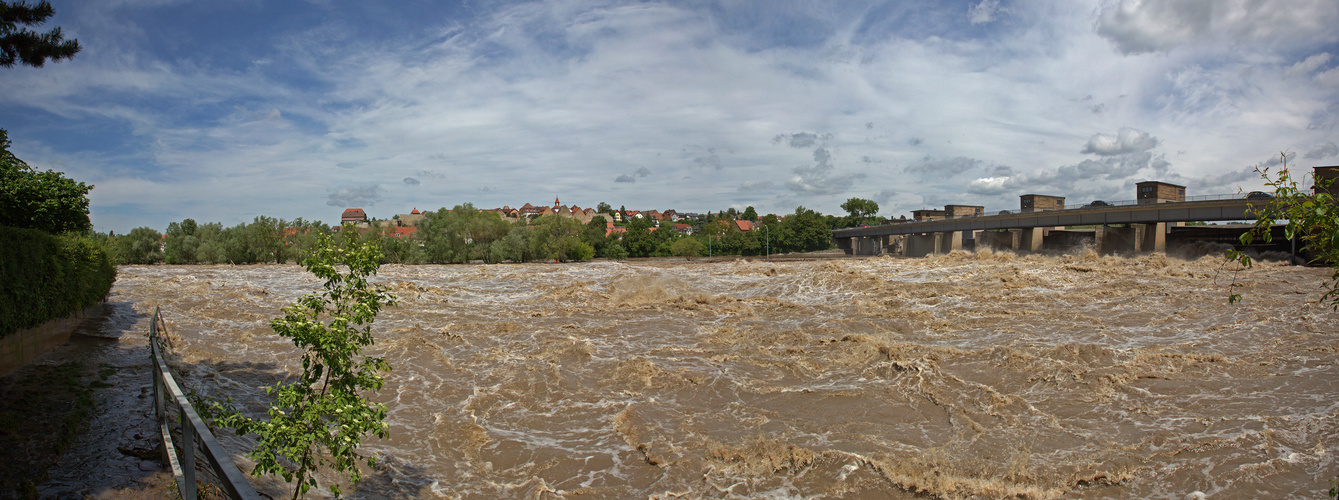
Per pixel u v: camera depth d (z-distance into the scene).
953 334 21.62
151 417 9.66
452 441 11.45
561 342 20.42
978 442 11.42
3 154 17.69
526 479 9.88
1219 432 11.66
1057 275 35.38
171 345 18.31
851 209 178.88
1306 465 10.23
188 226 86.94
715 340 21.41
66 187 18.48
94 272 21.33
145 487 6.86
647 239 121.00
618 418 12.70
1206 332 20.75
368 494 8.59
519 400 14.07
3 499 6.35
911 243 111.31
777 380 15.80
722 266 58.91
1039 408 13.36
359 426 5.56
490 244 90.31
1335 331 19.75
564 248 97.56
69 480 7.00
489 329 23.36
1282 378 15.04
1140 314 24.12
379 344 19.88
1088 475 9.87
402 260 83.44
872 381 15.61
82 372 12.89
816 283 35.72
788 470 10.20
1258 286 29.95
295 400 5.57
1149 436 11.57
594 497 9.30
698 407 13.62
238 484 3.07
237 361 16.81
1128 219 66.94
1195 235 71.50
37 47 12.45
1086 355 17.23
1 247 12.02
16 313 12.80
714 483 9.78
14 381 11.45
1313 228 4.84
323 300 5.94
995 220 84.31
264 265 79.62
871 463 10.30
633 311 28.78
